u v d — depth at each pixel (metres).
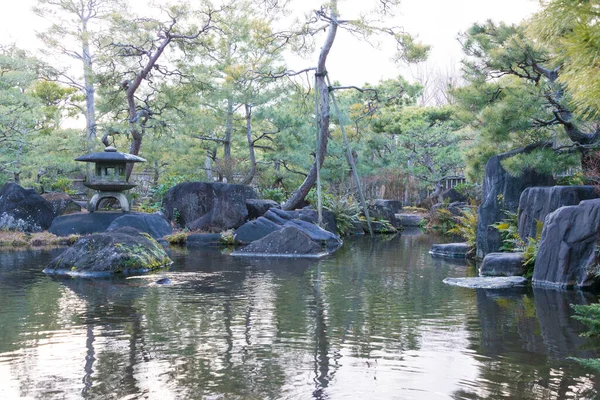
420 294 8.74
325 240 18.02
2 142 21.53
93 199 18.98
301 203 23.75
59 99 34.16
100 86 25.09
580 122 12.48
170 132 25.34
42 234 18.00
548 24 3.82
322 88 22.19
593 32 3.67
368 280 10.19
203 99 26.77
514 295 8.67
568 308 7.67
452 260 13.54
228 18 24.95
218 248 16.50
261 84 24.06
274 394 4.44
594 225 9.32
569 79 3.92
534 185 13.35
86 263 10.95
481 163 15.11
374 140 32.19
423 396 4.40
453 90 14.50
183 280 10.10
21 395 4.45
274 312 7.38
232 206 20.09
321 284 9.70
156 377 4.84
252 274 10.91
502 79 14.34
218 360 5.31
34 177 24.16
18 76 20.59
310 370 5.02
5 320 6.91
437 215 26.86
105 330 6.42
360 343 5.89
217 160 28.23
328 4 21.27
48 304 7.88
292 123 26.62
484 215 13.68
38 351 5.61
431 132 32.62
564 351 5.57
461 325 6.69
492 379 4.76
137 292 8.84
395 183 33.44
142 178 31.44
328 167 29.58
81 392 4.50
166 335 6.20
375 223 24.19
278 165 29.59
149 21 23.02
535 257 10.18
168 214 20.44
